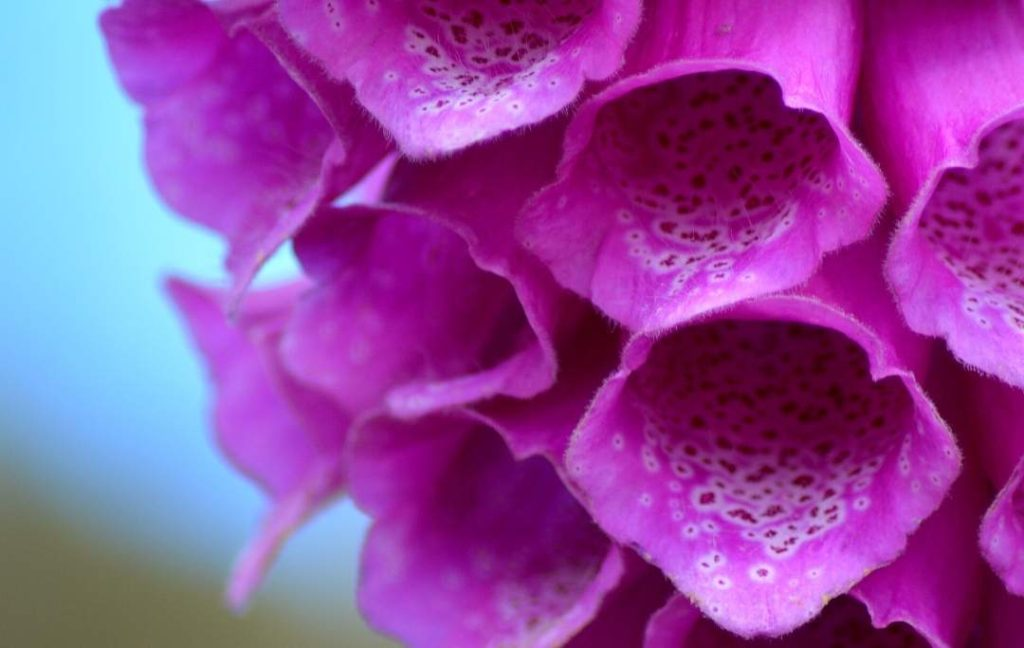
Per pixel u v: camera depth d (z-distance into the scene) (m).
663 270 0.28
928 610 0.29
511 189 0.29
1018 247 0.28
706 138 0.29
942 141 0.28
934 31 0.29
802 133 0.29
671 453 0.29
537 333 0.29
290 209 0.30
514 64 0.28
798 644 0.30
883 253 0.29
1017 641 0.29
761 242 0.28
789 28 0.28
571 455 0.28
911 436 0.28
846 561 0.28
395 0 0.28
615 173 0.29
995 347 0.28
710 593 0.28
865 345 0.28
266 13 0.29
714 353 0.29
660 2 0.29
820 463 0.29
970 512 0.29
